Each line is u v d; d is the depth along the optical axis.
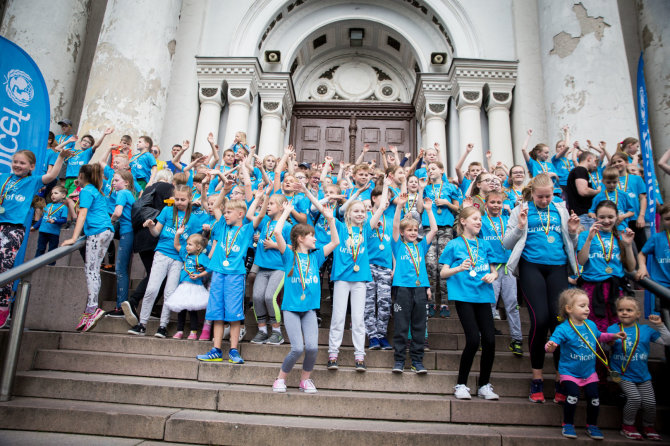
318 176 6.79
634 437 3.34
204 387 3.68
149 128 8.91
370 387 3.93
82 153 7.07
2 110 4.80
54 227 5.95
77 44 10.16
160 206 5.57
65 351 4.18
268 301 4.51
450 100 10.97
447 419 3.54
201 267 4.72
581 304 3.51
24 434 3.20
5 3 10.07
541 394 3.69
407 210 5.66
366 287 4.68
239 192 5.97
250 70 10.52
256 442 3.14
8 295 4.45
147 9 9.38
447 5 11.16
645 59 9.96
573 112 8.98
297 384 3.94
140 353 4.37
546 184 3.98
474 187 5.77
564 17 9.63
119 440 3.16
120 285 4.97
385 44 12.59
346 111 12.28
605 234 4.14
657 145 9.27
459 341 4.74
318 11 11.89
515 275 4.06
